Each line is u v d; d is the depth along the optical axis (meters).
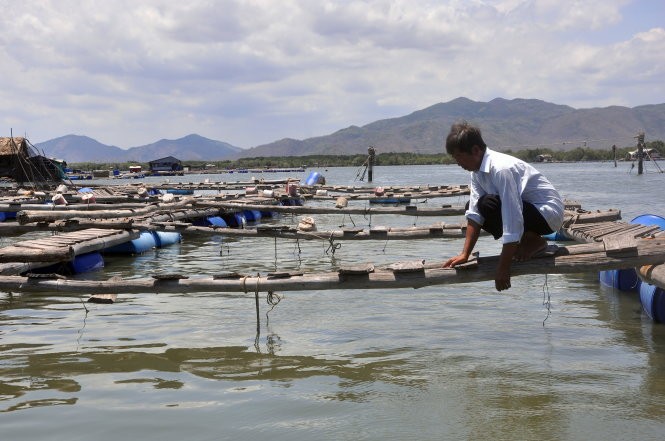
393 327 7.20
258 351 6.34
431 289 9.36
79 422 4.56
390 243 15.67
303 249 14.80
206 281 6.90
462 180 59.47
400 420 4.52
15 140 41.69
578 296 8.82
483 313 7.84
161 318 7.79
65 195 24.17
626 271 9.05
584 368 5.64
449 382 5.33
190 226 13.61
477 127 5.17
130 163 144.38
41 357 6.20
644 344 6.41
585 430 4.30
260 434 4.30
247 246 15.53
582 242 11.09
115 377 5.58
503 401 4.87
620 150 178.38
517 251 5.67
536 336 6.76
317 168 147.50
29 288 7.36
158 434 4.33
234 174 109.56
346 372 5.63
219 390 5.21
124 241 13.29
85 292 7.27
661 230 10.95
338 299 8.73
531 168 5.19
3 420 4.62
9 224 13.23
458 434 4.27
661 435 4.20
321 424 4.46
